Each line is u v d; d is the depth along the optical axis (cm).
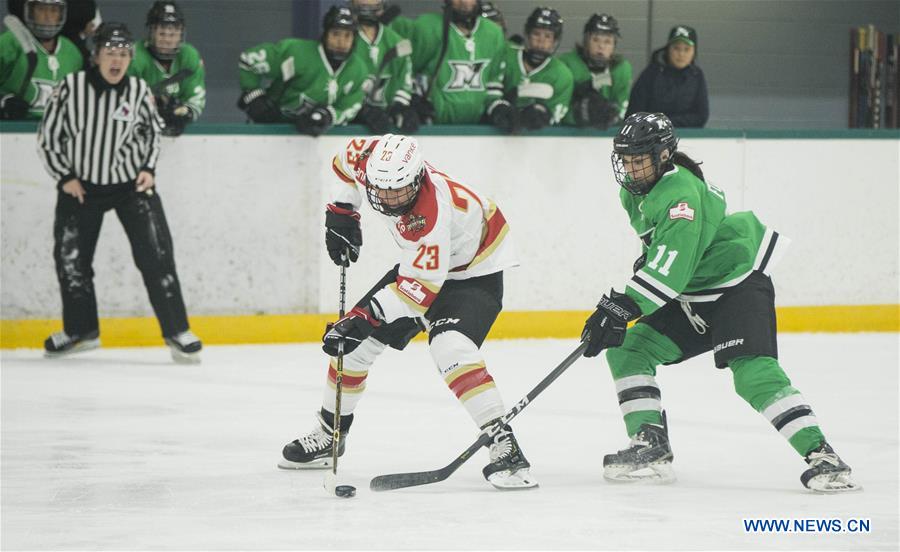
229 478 1612
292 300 2852
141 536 1338
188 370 2466
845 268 3130
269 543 1310
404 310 1471
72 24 2833
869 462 1755
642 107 3052
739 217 1586
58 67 2716
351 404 1633
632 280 1500
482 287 1552
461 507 1466
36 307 2695
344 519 1409
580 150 2975
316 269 2855
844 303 3138
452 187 1498
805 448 1560
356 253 1628
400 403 2159
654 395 1611
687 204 1486
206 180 2773
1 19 3041
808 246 3106
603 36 2977
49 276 2695
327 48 2762
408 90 2884
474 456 1761
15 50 2658
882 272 3153
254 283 2825
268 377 2398
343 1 3144
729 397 2253
